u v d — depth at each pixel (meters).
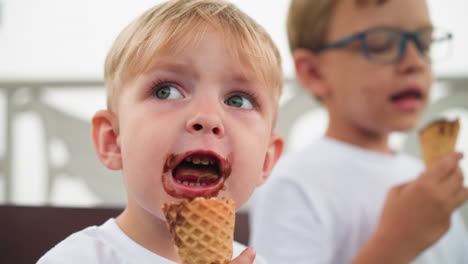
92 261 0.63
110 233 0.66
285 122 1.60
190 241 0.56
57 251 0.64
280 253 0.91
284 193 0.94
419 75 0.92
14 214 0.87
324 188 0.95
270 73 0.66
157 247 0.65
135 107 0.62
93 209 0.88
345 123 0.98
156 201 0.60
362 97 0.94
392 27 0.93
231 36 0.63
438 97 1.61
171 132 0.60
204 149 0.60
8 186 1.72
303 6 1.02
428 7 0.97
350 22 0.95
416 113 0.93
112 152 0.66
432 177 0.86
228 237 0.57
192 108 0.60
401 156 1.07
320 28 0.98
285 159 1.02
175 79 0.61
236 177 0.62
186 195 0.59
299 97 1.60
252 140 0.63
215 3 0.67
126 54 0.64
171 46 0.62
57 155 1.72
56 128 1.73
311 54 1.00
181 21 0.63
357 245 0.94
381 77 0.92
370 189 0.96
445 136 0.88
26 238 0.86
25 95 1.74
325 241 0.91
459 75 1.61
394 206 0.86
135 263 0.64
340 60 0.96
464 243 1.03
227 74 0.62
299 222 0.92
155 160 0.60
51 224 0.87
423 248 0.85
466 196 0.87
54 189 1.72
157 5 0.68
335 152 0.98
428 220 0.85
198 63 0.61
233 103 0.63
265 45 0.67
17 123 1.74
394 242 0.84
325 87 0.99
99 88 1.73
